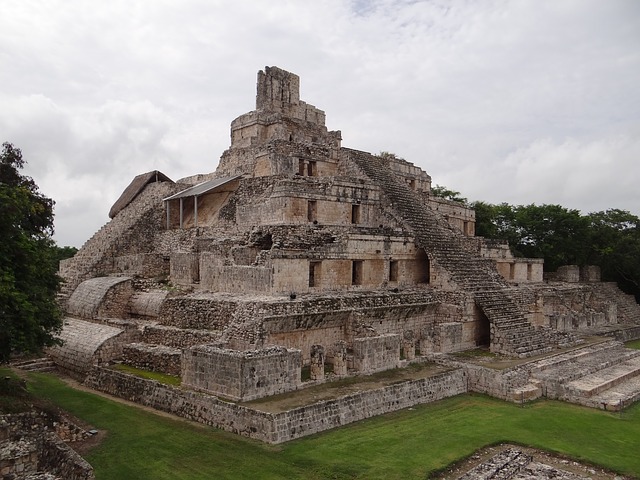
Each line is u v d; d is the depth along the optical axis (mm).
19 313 20906
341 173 46406
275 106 49906
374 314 31562
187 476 17359
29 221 26906
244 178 42625
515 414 25359
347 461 18594
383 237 37156
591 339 41531
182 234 42250
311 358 25328
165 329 29422
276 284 30062
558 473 18500
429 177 56688
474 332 35656
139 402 24812
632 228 74688
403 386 25516
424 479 17641
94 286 35500
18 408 20109
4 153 27969
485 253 48812
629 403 27750
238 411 20875
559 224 70438
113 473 17547
